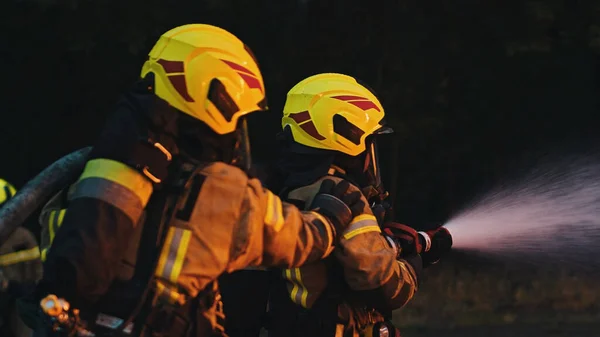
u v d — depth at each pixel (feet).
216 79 14.37
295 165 18.42
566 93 72.43
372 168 19.12
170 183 13.96
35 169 67.92
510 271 62.03
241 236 14.20
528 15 60.64
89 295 13.07
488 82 69.87
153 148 13.64
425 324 50.52
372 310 18.49
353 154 18.34
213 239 13.91
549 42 63.21
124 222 13.21
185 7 58.34
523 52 64.39
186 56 14.37
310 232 15.51
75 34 56.24
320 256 15.80
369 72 65.57
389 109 66.54
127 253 13.62
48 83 64.39
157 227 13.80
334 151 18.20
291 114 18.60
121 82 63.77
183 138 14.26
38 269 24.26
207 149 14.37
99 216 13.05
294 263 15.34
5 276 23.81
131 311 13.53
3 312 23.77
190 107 14.23
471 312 53.98
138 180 13.50
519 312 54.39
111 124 13.84
